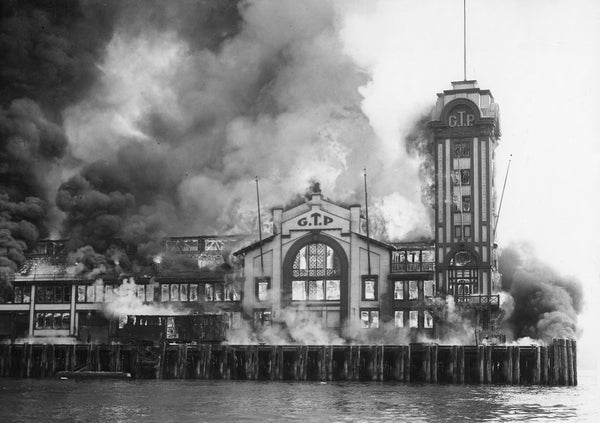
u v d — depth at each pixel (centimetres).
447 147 11075
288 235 11331
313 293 11206
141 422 6531
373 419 6638
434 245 11138
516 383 9181
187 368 10169
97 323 11550
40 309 11931
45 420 6619
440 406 7338
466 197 10969
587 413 7019
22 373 10350
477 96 11119
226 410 7106
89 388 8838
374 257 11081
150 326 10425
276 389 8706
